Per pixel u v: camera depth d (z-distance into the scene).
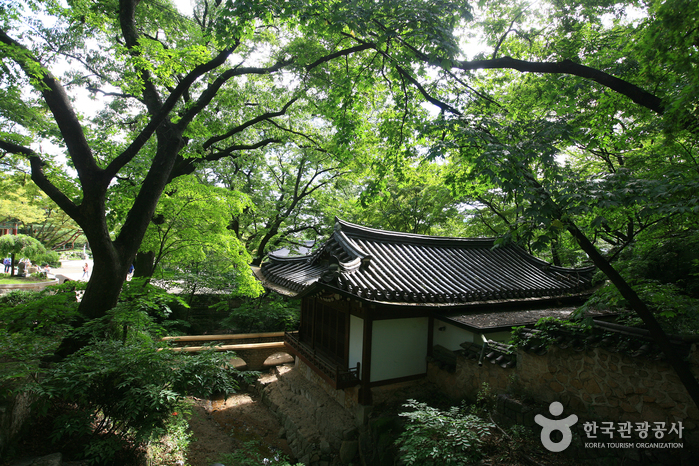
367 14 5.27
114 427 4.92
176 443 6.06
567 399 5.73
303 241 21.92
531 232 3.93
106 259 7.04
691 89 3.45
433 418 5.23
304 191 18.89
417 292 7.91
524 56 7.16
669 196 3.19
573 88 5.91
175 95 7.71
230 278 14.57
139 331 6.80
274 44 11.10
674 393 4.61
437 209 16.30
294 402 9.56
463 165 6.49
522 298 8.96
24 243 23.53
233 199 9.91
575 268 10.21
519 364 6.46
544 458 5.10
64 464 4.33
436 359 8.48
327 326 9.77
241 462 6.52
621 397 5.13
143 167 10.00
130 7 8.18
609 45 5.91
